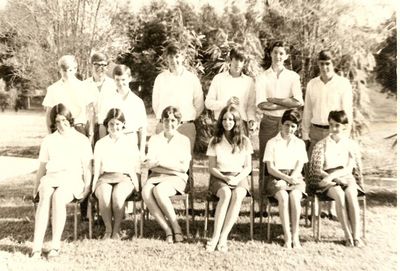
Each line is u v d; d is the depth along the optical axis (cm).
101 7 820
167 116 540
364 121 787
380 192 715
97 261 468
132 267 455
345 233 512
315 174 536
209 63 791
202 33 816
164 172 541
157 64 851
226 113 529
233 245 510
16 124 1100
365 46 779
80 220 599
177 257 477
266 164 546
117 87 577
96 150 543
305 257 479
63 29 804
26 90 1001
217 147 537
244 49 750
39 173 527
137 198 534
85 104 568
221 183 520
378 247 507
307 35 774
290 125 534
